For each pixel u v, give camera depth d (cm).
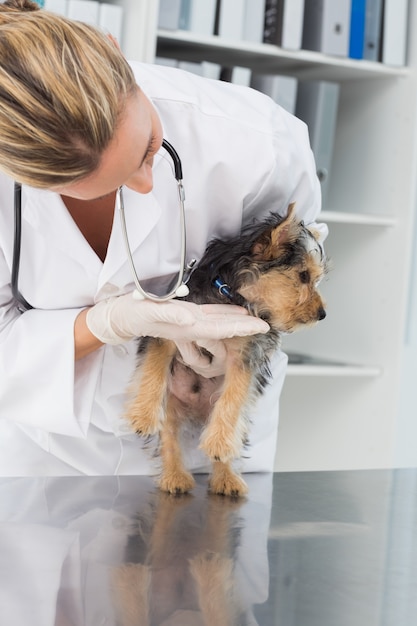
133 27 233
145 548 103
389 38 263
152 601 88
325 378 292
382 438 275
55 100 92
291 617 86
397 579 98
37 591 89
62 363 136
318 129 260
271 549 106
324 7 254
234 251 141
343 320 289
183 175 136
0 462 157
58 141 94
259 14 248
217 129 136
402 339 271
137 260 135
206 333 128
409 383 304
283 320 142
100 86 94
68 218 134
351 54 260
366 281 281
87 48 95
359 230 284
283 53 250
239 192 139
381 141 276
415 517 124
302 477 149
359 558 105
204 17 241
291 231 141
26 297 145
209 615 85
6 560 97
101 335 135
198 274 143
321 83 258
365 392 280
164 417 140
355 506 129
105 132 95
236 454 136
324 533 114
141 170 105
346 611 88
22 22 96
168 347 141
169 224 138
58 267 139
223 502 128
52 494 125
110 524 112
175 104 136
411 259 298
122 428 148
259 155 137
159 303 129
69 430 140
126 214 133
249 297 140
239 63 276
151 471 147
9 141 94
